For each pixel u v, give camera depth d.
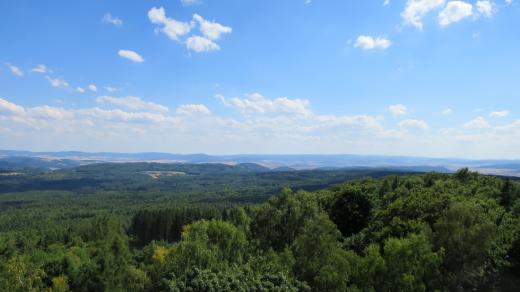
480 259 58.62
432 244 59.16
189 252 61.66
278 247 74.56
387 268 53.84
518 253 67.44
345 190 94.94
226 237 71.25
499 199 95.94
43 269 83.12
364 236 74.62
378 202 101.25
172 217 168.62
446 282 56.03
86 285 75.94
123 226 191.00
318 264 57.25
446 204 74.81
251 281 52.53
